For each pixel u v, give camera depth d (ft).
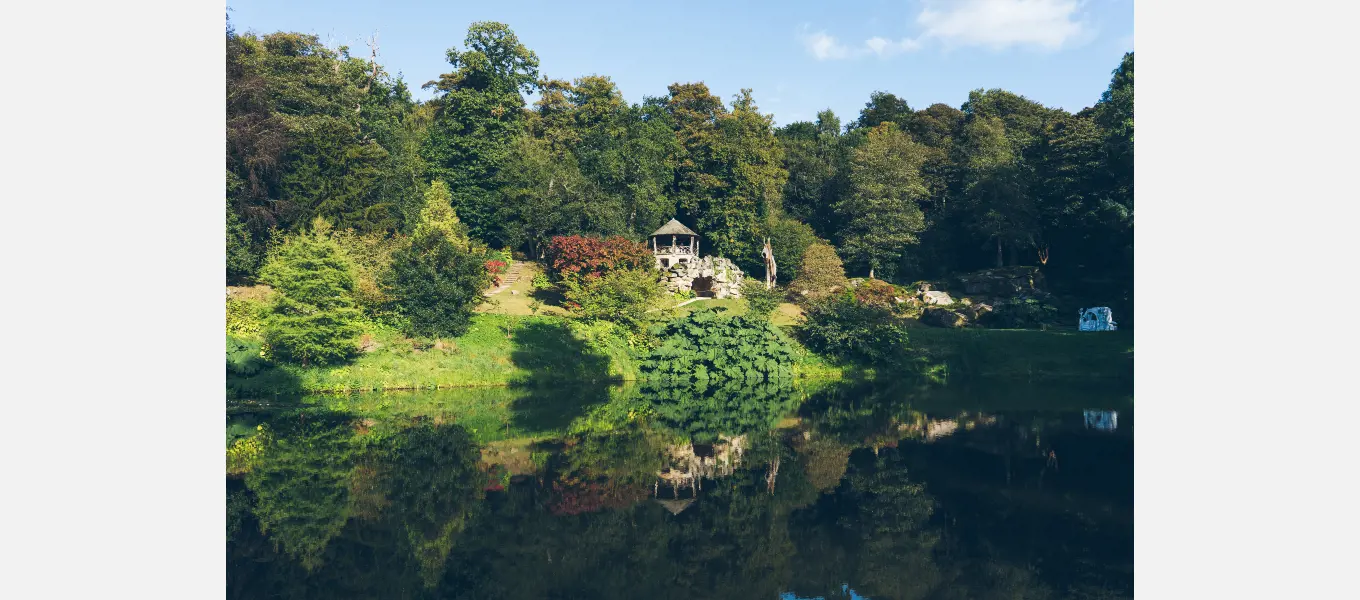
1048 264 167.84
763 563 26.73
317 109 121.80
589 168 154.51
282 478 38.99
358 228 107.96
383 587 24.50
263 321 78.38
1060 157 153.17
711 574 25.67
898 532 30.27
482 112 153.58
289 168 108.68
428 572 25.90
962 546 28.53
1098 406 66.33
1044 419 58.90
